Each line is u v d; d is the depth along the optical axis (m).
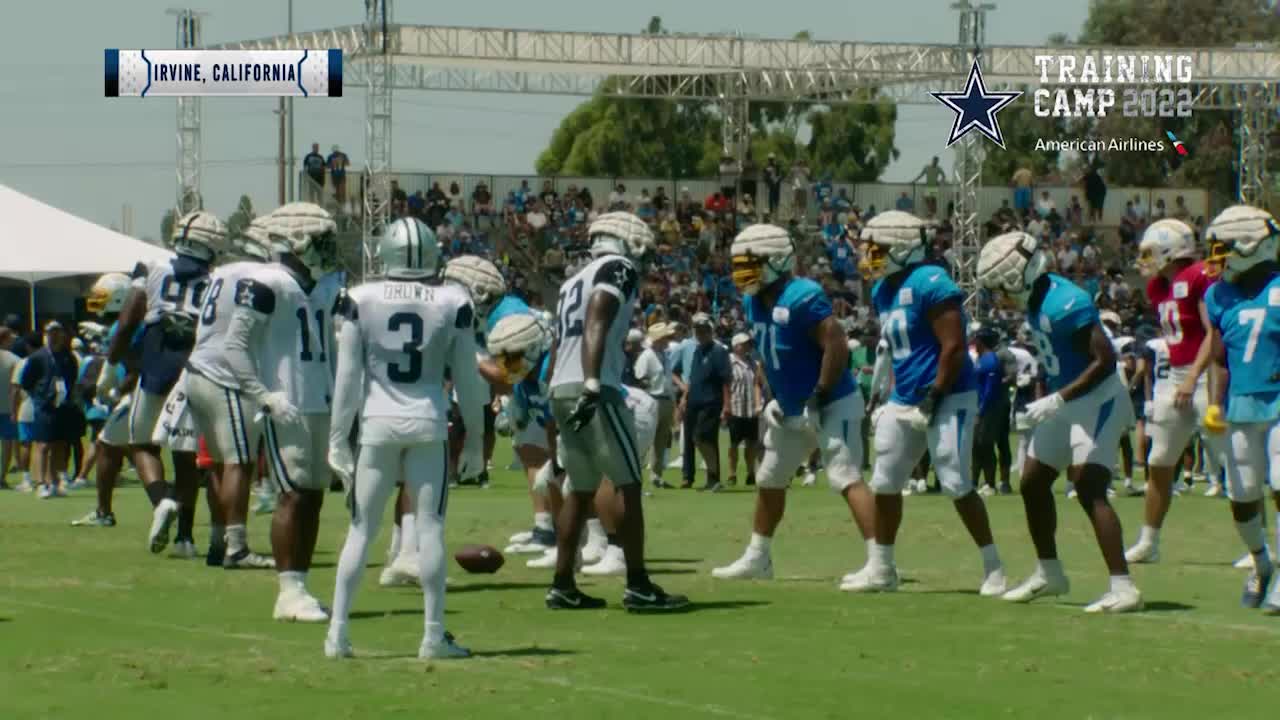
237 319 20.64
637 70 80.06
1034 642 18.48
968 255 79.81
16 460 50.72
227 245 28.52
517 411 27.36
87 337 46.25
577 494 21.11
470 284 25.75
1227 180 130.25
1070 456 21.58
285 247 21.08
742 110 91.69
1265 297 21.50
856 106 141.50
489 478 49.88
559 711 14.67
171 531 31.25
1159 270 27.02
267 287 20.73
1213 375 23.19
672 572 25.55
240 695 15.37
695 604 21.55
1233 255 21.77
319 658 17.27
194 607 21.25
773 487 24.23
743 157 92.88
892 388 22.97
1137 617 20.61
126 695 15.39
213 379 25.02
